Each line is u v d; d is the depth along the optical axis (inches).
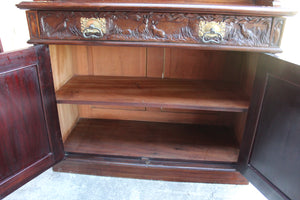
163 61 48.4
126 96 39.9
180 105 37.2
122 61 49.0
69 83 45.3
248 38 31.4
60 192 39.0
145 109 53.5
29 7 30.8
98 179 42.2
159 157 41.6
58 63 41.7
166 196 38.5
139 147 44.5
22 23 43.3
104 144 45.3
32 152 35.1
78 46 48.0
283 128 29.6
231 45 31.7
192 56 47.5
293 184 29.1
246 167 37.3
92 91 41.7
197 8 29.3
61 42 32.8
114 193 39.0
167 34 31.7
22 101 31.8
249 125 36.0
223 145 45.9
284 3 31.9
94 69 50.0
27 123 33.3
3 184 31.7
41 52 33.2
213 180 41.6
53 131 38.0
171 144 45.8
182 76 49.4
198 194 39.2
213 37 31.2
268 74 31.1
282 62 28.4
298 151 27.8
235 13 29.7
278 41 31.5
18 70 30.4
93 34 32.0
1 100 29.1
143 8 29.8
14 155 32.4
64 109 45.4
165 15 30.8
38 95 34.1
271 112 31.4
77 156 41.6
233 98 39.8
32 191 39.0
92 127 51.4
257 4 33.5
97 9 30.4
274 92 30.6
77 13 31.3
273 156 31.7
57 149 39.4
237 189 40.7
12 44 42.8
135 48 47.6
